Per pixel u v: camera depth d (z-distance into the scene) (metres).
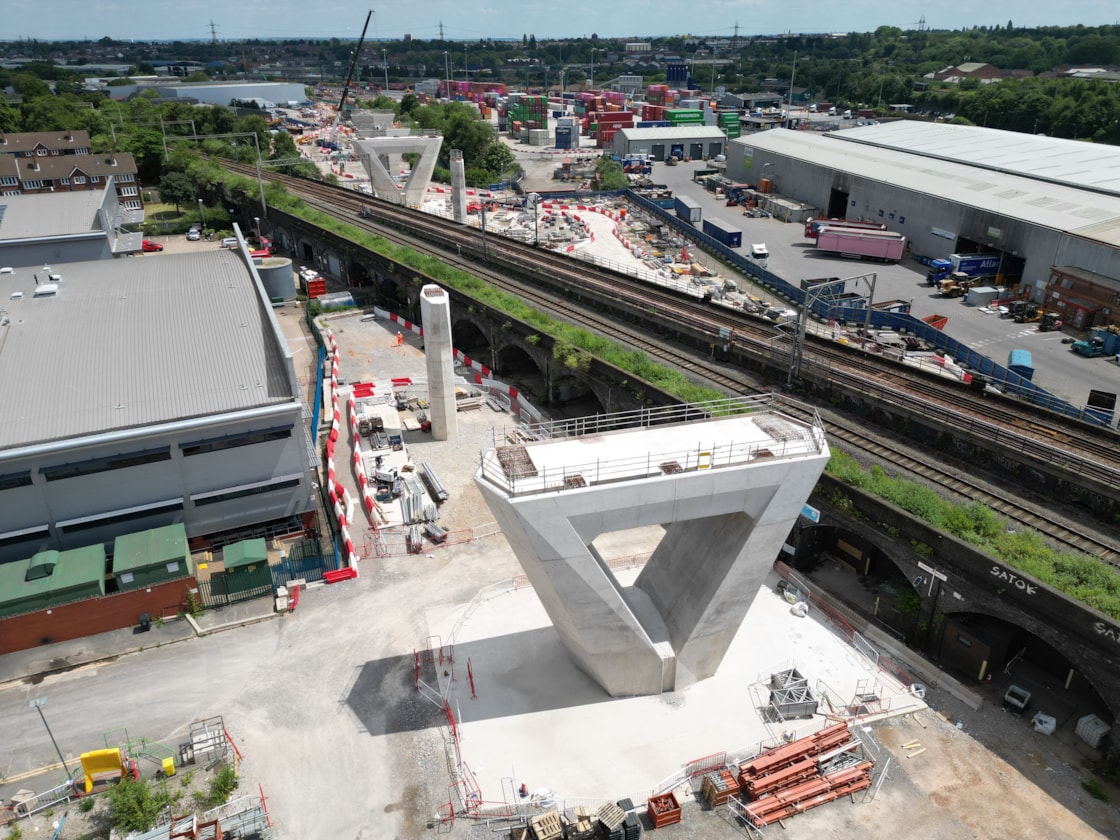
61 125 181.50
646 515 31.27
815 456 31.84
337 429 60.53
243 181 129.25
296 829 30.02
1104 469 43.91
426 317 55.41
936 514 39.91
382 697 36.19
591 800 30.98
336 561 45.16
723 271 110.44
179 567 41.59
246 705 35.78
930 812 30.42
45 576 40.12
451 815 30.56
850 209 130.88
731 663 38.00
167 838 28.97
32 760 33.12
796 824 30.03
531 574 33.00
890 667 37.88
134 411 44.72
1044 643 37.22
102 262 65.38
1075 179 105.88
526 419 63.31
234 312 54.75
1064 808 30.47
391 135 165.75
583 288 82.25
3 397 45.03
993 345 80.06
